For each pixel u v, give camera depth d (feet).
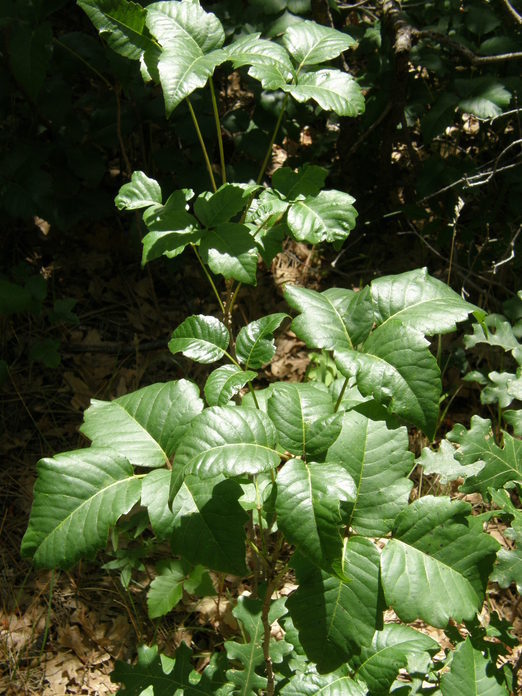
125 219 4.51
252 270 1.90
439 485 3.42
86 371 3.99
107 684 2.87
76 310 4.26
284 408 1.61
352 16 4.82
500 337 3.08
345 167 4.56
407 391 1.55
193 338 1.81
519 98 4.03
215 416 1.56
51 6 3.59
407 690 2.11
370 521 1.76
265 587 2.42
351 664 1.79
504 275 4.18
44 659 2.94
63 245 4.45
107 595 3.14
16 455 3.66
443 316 1.66
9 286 3.72
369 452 1.82
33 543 1.66
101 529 1.65
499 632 2.12
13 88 3.83
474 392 3.88
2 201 3.76
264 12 3.84
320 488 1.49
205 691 2.22
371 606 1.67
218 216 1.96
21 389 3.89
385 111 4.14
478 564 1.70
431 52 3.97
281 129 3.97
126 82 3.65
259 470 1.49
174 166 3.96
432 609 1.65
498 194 4.25
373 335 1.65
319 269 4.51
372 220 4.58
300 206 1.99
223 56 1.90
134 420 1.87
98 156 3.93
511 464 2.29
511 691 2.23
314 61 2.09
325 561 1.45
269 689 2.15
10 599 3.12
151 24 1.95
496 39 3.86
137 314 4.26
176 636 2.99
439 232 4.26
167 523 1.66
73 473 1.70
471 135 4.76
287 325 4.24
